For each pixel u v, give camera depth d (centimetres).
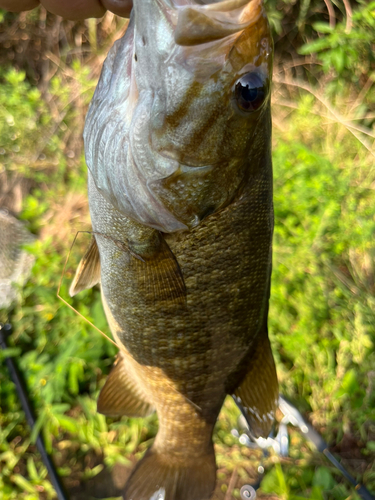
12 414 37
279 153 47
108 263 19
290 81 57
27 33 58
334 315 39
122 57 16
